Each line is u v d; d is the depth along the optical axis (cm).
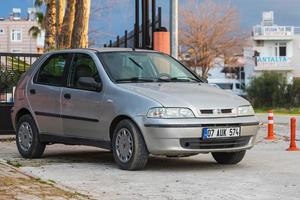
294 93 5441
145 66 1098
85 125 1068
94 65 1084
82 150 1343
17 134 1208
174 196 804
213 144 970
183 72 1141
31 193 788
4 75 1648
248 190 845
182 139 948
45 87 1154
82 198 775
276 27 7688
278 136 1853
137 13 2017
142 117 963
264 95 5559
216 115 973
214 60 7038
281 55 7700
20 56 1653
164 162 1127
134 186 872
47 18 2356
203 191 837
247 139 1018
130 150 988
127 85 1029
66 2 2006
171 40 1947
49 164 1095
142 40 1972
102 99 1034
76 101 1084
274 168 1056
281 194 820
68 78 1121
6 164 1067
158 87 1020
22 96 1207
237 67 7581
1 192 786
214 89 1064
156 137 950
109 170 1016
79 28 1892
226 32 6975
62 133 1120
